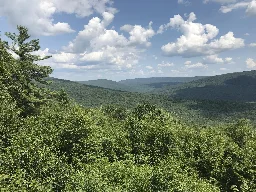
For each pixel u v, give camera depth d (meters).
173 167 28.00
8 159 20.97
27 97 41.66
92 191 21.92
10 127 27.38
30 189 18.64
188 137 45.91
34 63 47.66
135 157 35.00
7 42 46.47
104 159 29.56
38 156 21.80
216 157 36.06
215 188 30.84
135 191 25.02
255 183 34.09
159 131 38.25
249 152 36.59
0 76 37.50
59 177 22.55
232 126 67.94
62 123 30.48
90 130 31.66
